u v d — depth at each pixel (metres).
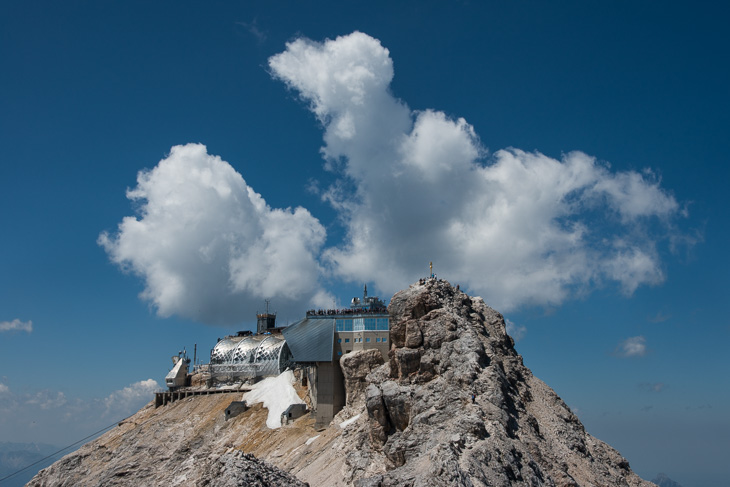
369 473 111.94
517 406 109.00
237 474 90.44
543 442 104.00
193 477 195.62
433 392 109.19
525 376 128.38
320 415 177.62
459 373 109.31
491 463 83.88
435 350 119.62
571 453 105.81
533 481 84.94
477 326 131.12
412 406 110.19
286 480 96.06
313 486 128.12
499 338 133.12
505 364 125.12
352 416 166.88
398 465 101.12
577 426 118.50
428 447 97.56
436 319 123.56
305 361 177.00
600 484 100.00
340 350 179.88
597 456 111.25
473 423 90.94
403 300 129.50
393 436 108.44
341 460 132.75
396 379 124.00
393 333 127.69
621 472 111.00
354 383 171.50
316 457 149.88
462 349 114.94
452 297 134.25
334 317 183.12
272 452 177.12
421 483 80.88
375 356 173.50
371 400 117.06
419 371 118.44
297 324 184.50
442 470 79.75
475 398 103.12
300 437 178.12
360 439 123.81
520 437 97.44
